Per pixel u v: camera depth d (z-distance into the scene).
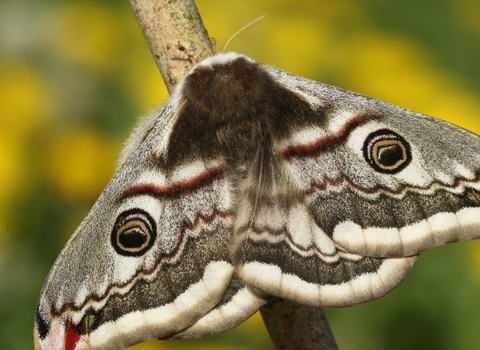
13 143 0.42
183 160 0.34
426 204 0.34
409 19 0.45
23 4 0.42
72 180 0.42
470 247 0.41
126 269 0.34
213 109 0.34
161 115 0.35
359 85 0.43
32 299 0.41
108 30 0.42
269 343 0.41
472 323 0.41
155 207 0.34
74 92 0.42
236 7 0.42
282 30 0.42
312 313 0.35
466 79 0.44
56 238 0.42
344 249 0.34
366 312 0.41
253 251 0.34
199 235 0.34
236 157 0.34
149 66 0.42
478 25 0.46
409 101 0.42
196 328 0.34
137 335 0.34
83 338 0.33
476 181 0.33
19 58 0.42
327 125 0.34
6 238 0.41
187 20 0.35
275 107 0.34
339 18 0.43
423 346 0.41
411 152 0.34
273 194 0.34
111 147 0.42
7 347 0.41
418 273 0.41
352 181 0.34
